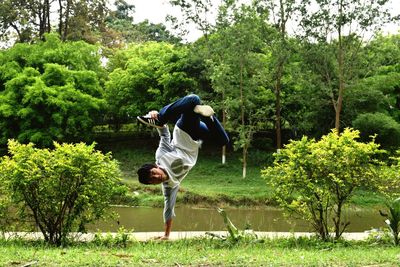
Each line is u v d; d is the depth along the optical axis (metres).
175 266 6.06
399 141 31.23
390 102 34.44
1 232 9.59
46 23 43.44
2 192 9.12
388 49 31.86
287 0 28.75
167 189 8.42
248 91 30.38
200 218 20.11
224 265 6.10
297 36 28.94
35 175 8.62
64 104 32.28
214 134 5.91
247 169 33.03
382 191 9.65
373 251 7.62
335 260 6.53
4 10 40.47
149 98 36.00
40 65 36.06
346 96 31.73
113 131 42.47
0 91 36.03
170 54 35.31
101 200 9.09
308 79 29.41
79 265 6.00
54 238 9.02
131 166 33.84
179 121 5.88
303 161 9.56
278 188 9.90
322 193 9.59
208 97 33.06
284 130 39.25
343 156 9.48
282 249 8.05
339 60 28.81
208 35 32.59
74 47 37.50
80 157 8.80
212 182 30.36
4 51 37.34
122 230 8.92
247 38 28.83
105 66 44.44
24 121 32.84
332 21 28.23
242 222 18.77
